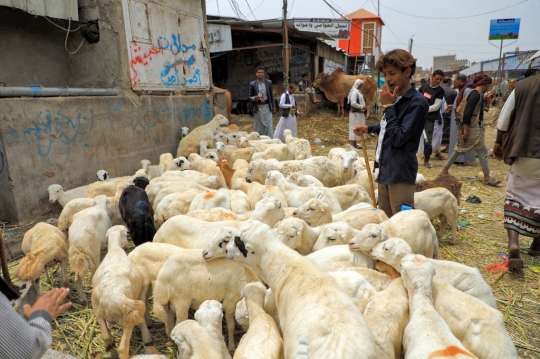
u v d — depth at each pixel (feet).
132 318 9.98
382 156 13.73
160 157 27.76
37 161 20.36
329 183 22.03
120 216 18.63
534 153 13.91
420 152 36.88
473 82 25.57
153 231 16.16
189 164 25.82
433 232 13.32
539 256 15.99
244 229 9.64
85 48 27.48
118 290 10.44
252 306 9.67
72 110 22.58
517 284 14.02
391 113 12.89
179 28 33.40
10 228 18.83
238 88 70.64
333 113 61.21
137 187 18.35
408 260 9.26
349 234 12.51
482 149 26.45
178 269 11.20
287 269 8.83
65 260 14.40
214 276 11.00
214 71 70.74
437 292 9.16
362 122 40.50
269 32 60.95
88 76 27.84
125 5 26.84
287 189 18.44
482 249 16.94
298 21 49.16
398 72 12.43
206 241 13.26
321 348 6.67
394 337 8.27
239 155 27.68
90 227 14.60
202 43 37.11
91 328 12.32
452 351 7.00
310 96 59.93
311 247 12.99
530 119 13.98
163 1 31.01
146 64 29.22
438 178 21.57
